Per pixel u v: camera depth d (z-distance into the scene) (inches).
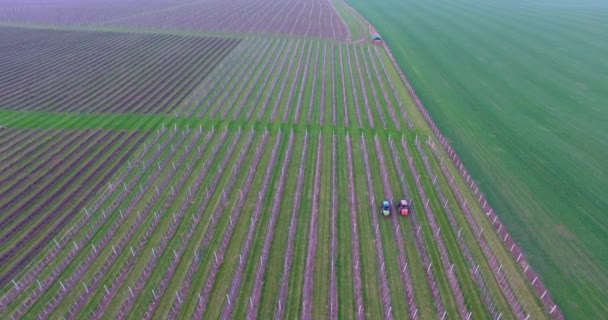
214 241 1353.3
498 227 1432.1
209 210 1499.8
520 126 2162.9
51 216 1455.5
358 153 1891.0
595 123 2213.3
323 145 1951.3
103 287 1183.6
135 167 1758.1
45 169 1731.1
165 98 2471.7
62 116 2218.3
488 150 1919.3
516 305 1144.8
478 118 2250.2
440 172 1750.7
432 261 1288.1
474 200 1567.4
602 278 1230.9
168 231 1397.6
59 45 3580.2
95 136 2011.6
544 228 1427.2
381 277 1230.3
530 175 1728.6
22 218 1440.7
